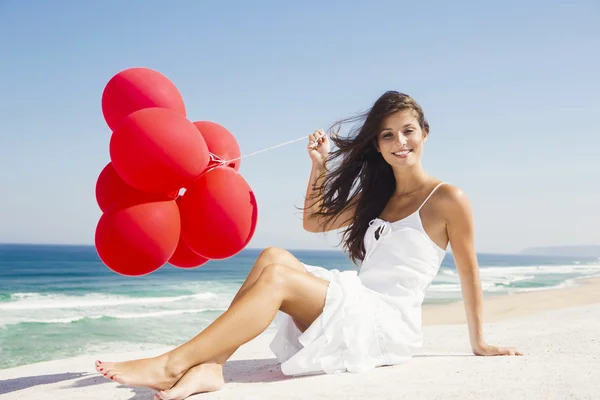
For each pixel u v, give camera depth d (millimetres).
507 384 2373
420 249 3180
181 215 3078
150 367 2484
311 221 3928
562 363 2879
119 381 2436
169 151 2762
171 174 2799
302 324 2961
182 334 10320
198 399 2432
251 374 3225
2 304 16703
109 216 2900
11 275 34219
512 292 19109
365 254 3559
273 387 2576
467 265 3256
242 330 2568
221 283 28750
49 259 55812
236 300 2855
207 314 13867
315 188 3865
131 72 3221
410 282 3150
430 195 3246
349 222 3852
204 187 3039
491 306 12586
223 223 3018
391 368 2922
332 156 3762
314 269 3035
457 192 3191
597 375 2465
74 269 41125
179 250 3463
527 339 4539
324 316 2781
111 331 10656
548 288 21547
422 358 3309
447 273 38188
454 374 2676
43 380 3752
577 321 6145
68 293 22062
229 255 3168
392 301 3047
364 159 3605
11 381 3797
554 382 2355
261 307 2600
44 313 14250
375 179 3576
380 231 3311
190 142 2824
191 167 2852
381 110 3359
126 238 2850
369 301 2967
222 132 3398
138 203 2898
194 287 25828
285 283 2688
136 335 10180
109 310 14961
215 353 2553
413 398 2234
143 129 2762
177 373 2504
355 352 2840
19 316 13406
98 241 2939
